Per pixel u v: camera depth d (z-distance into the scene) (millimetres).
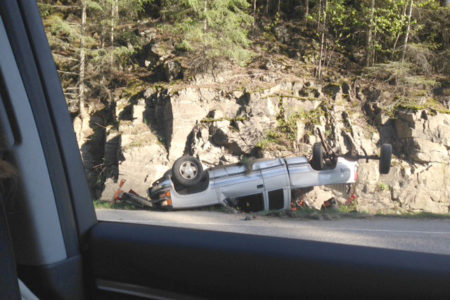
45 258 1472
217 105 16766
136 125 13492
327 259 1376
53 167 1515
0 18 1413
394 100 15094
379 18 10039
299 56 17734
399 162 15312
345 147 15461
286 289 1396
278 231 2465
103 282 1614
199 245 1537
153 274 1562
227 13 15438
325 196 11164
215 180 10688
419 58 7562
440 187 14609
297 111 16516
